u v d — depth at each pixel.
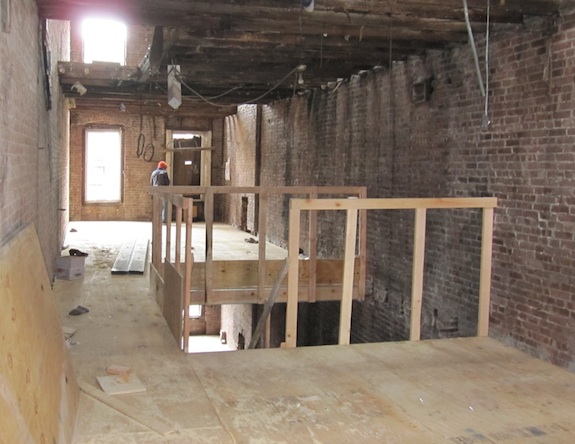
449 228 5.86
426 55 6.19
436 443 3.00
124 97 10.40
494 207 4.90
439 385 3.81
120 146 14.03
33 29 4.42
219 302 6.30
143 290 6.46
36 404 2.44
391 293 6.92
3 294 2.46
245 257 8.74
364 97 7.56
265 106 11.55
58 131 8.20
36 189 4.74
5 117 2.92
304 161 9.58
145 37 13.08
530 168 4.77
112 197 14.15
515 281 4.95
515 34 4.92
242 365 4.07
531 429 3.20
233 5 4.59
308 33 5.30
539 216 4.69
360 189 6.27
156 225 6.16
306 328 9.45
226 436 3.00
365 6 4.50
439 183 5.98
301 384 3.75
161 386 3.65
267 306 6.07
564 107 4.43
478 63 5.28
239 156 13.19
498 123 5.14
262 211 6.25
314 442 2.97
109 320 5.21
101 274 7.30
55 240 7.52
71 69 8.13
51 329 3.21
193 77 8.00
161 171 11.99
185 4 4.50
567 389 3.82
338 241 8.25
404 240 6.61
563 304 4.46
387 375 3.96
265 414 3.28
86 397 3.42
